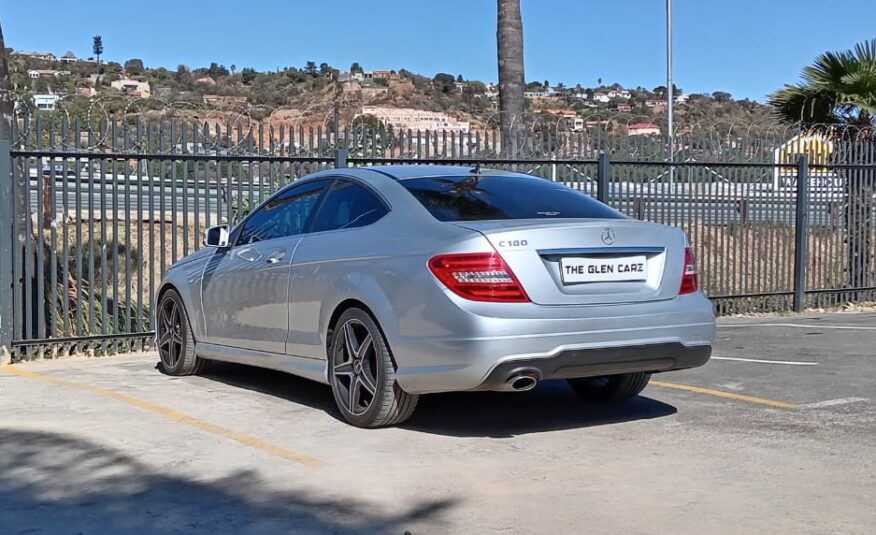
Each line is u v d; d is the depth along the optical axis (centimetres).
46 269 1016
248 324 743
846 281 1439
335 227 675
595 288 588
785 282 1384
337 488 509
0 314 898
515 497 495
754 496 495
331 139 1033
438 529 449
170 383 800
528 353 560
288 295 694
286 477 528
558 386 788
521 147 1159
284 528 450
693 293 629
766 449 587
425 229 598
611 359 586
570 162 1189
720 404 720
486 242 564
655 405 717
